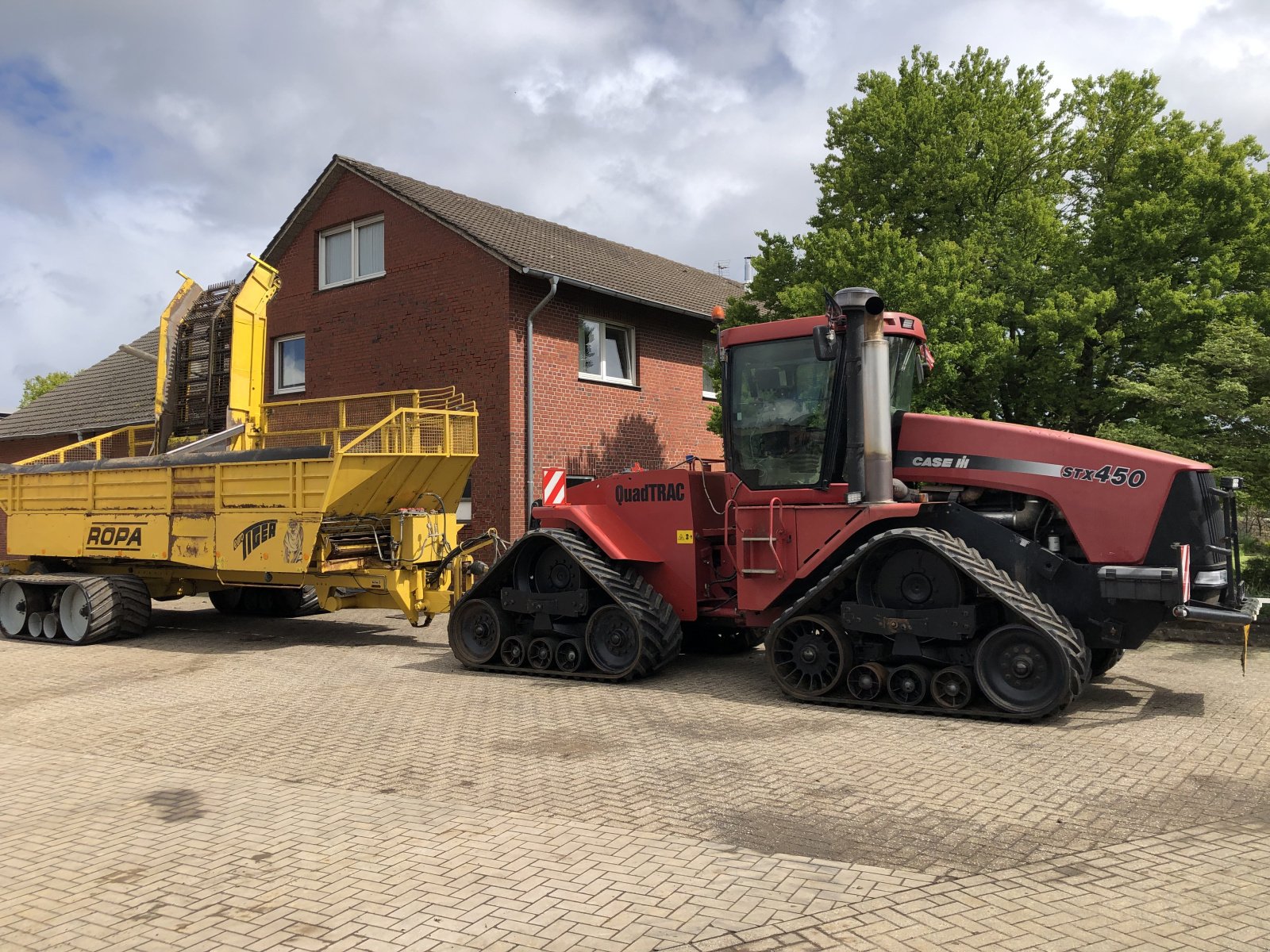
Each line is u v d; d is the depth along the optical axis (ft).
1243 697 24.02
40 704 26.32
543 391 50.88
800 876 12.82
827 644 24.14
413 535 35.60
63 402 78.02
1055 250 41.98
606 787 17.13
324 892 12.62
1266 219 40.68
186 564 37.47
